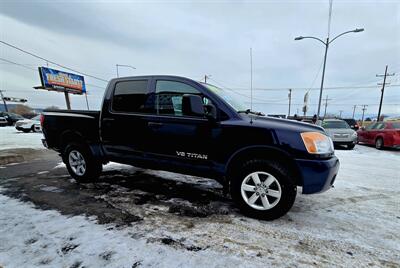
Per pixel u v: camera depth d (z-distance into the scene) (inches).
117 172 191.8
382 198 139.9
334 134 390.3
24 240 86.6
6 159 235.1
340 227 101.7
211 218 107.9
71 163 164.6
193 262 75.2
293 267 74.0
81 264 73.3
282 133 101.2
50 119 168.9
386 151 371.2
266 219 105.7
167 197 134.6
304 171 98.5
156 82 128.6
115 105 140.8
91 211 113.4
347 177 193.3
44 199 129.0
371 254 82.0
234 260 76.9
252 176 107.3
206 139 113.0
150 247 83.1
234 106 121.6
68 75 839.1
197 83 119.3
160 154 126.6
